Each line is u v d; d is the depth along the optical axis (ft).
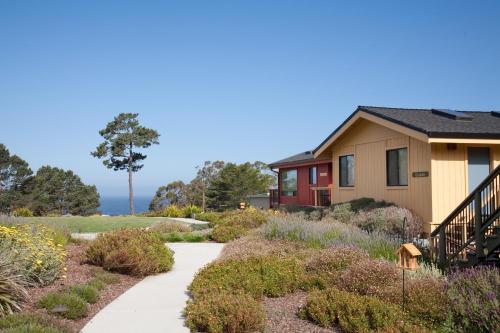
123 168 156.97
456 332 18.38
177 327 20.16
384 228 43.19
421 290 21.20
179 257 39.83
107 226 67.87
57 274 26.68
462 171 45.24
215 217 76.43
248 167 177.78
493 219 29.27
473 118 50.52
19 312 20.17
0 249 24.38
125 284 28.66
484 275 20.84
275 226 45.44
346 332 19.17
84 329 19.72
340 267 27.76
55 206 170.19
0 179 141.49
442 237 32.81
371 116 52.11
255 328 19.36
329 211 55.31
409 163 47.93
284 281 25.54
